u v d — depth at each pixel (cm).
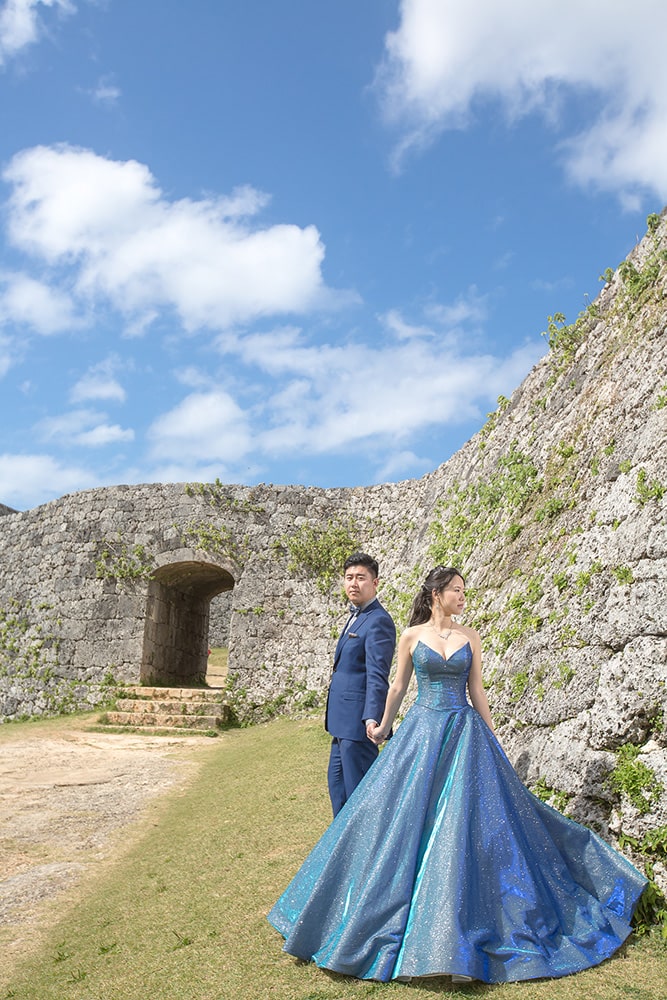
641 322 723
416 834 362
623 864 375
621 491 548
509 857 354
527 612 614
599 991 312
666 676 424
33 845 732
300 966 365
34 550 1948
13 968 463
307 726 1319
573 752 462
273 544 1800
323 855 392
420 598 438
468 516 1084
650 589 458
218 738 1455
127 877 608
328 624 1722
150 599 1817
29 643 1873
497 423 1145
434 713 396
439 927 330
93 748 1342
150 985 391
